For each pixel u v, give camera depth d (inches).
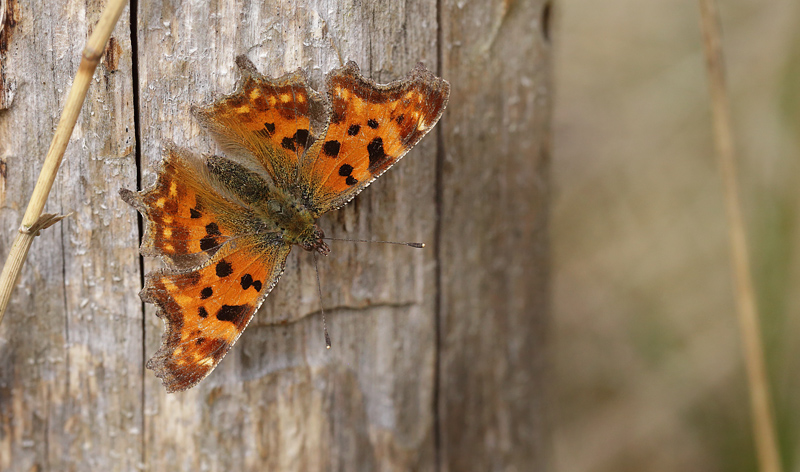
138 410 13.0
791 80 15.8
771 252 15.5
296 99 12.8
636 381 17.4
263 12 12.7
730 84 17.2
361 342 13.3
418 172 13.2
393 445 13.4
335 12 12.8
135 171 12.8
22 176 12.8
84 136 12.7
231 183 12.9
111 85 12.7
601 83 18.4
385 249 13.2
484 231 13.5
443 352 13.5
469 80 13.2
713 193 17.7
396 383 13.4
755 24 17.0
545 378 14.3
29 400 13.0
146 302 12.7
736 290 14.4
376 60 12.9
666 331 17.3
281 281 13.0
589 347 17.9
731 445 16.0
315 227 13.0
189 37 12.7
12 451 13.0
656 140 18.1
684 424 16.7
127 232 12.8
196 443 13.1
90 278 12.9
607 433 17.2
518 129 13.6
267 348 13.1
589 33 18.3
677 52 17.9
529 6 13.4
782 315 15.3
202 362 12.7
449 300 13.5
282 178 13.1
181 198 12.8
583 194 18.4
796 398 15.2
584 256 18.3
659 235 18.0
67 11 12.6
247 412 13.1
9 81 12.6
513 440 14.1
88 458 13.1
